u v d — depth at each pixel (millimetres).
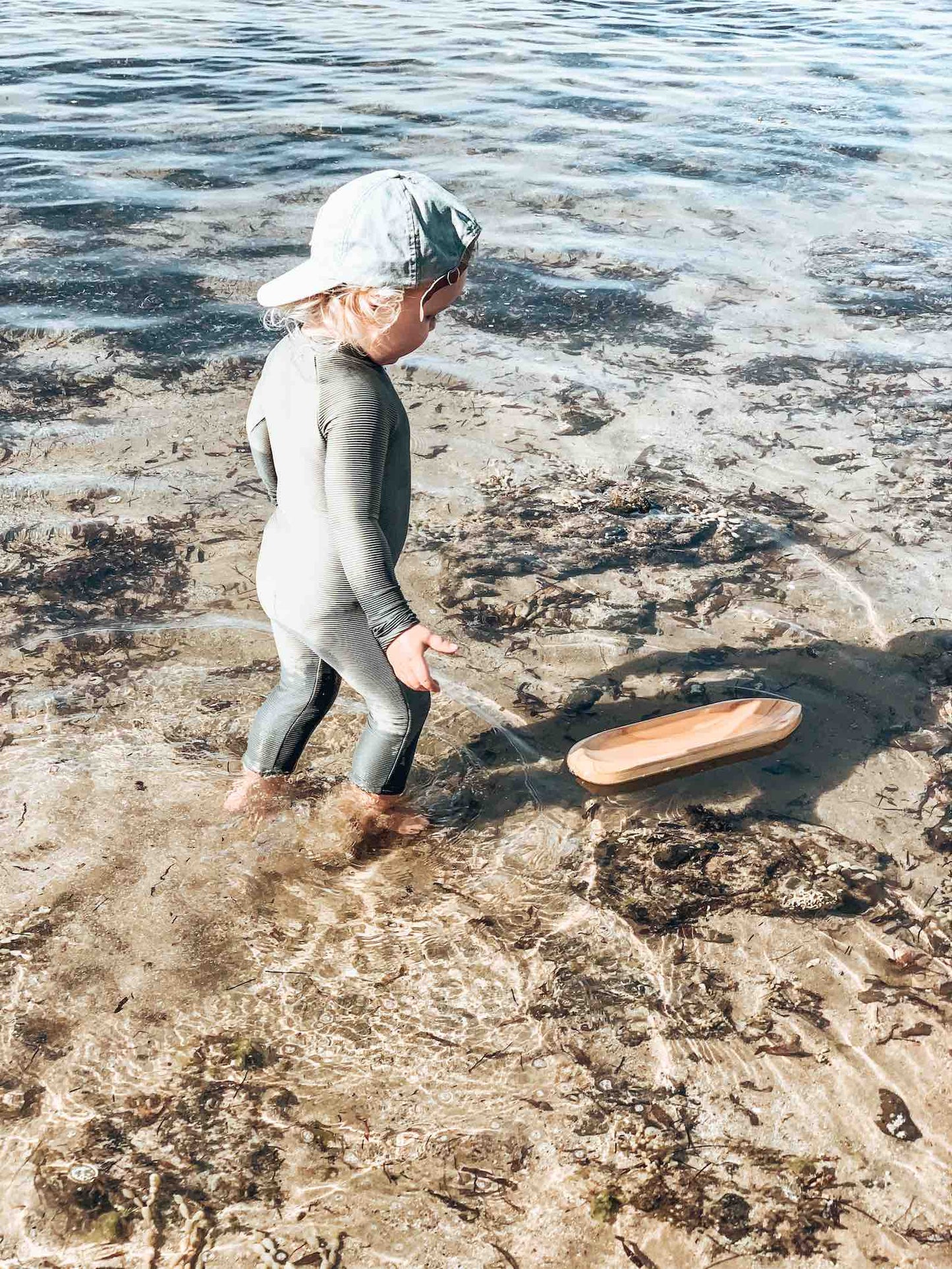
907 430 5191
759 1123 2268
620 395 5418
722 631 3871
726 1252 2041
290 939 2615
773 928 2730
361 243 2221
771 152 8867
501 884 2816
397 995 2496
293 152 8406
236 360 5551
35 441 4781
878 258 7043
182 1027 2393
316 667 2799
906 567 4223
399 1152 2174
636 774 3123
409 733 2799
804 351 5895
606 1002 2512
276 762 2881
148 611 3783
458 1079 2322
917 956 2666
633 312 6273
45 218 7039
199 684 3441
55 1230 2010
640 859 2920
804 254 7070
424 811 3027
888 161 8781
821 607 4000
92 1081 2271
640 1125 2248
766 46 12555
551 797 3123
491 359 5711
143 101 9609
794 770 3262
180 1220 2037
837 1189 2150
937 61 11945
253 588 3951
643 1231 2064
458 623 3854
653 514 4516
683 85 10789
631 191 7953
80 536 4184
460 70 11125
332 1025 2420
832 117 9828
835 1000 2549
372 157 8352
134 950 2553
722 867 2902
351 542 2398
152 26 12711
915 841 3016
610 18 14031
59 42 11711
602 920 2727
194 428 4988
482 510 4512
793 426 5195
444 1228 2051
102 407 5094
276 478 2814
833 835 3023
